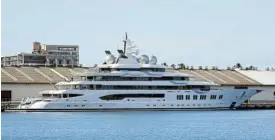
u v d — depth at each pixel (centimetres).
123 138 13825
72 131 15262
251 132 15425
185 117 19675
